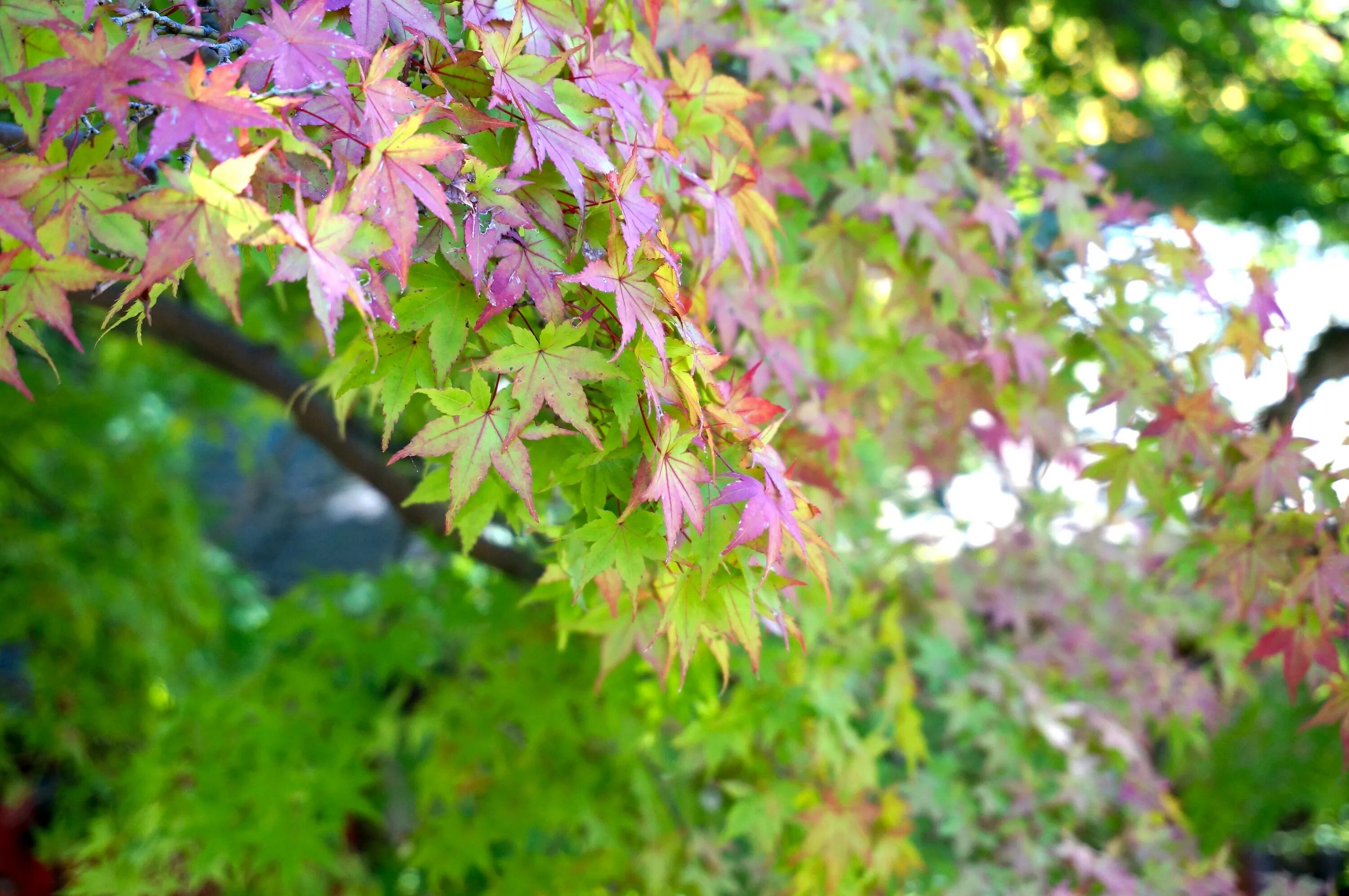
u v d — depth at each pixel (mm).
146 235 749
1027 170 1288
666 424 763
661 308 770
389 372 788
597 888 1420
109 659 2193
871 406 1346
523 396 763
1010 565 1856
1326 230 3109
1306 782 2066
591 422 810
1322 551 991
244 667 2668
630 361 789
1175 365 1165
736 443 805
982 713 1650
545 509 947
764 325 1108
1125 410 1105
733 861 1478
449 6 808
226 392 2748
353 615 1825
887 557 1787
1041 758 1697
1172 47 2807
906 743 1493
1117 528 1903
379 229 726
